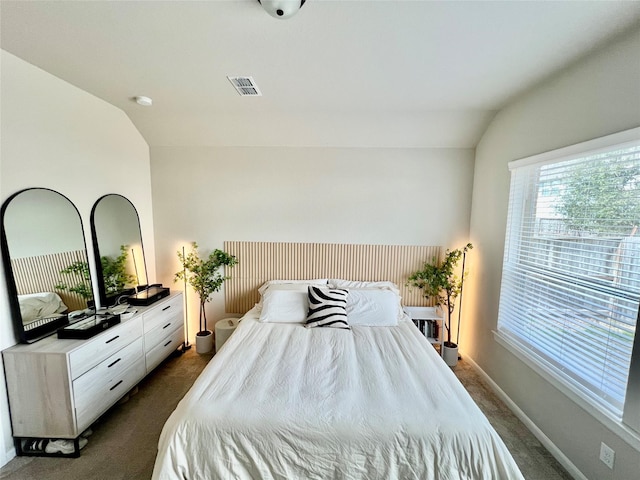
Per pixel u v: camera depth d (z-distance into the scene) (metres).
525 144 2.23
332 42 1.58
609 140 1.52
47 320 2.00
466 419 1.39
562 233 1.90
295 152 3.16
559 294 1.90
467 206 3.12
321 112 2.68
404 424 1.36
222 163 3.21
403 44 1.59
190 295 3.37
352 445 1.32
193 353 3.17
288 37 1.54
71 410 1.77
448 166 3.09
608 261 1.57
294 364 1.87
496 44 1.58
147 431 2.02
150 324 2.57
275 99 2.40
